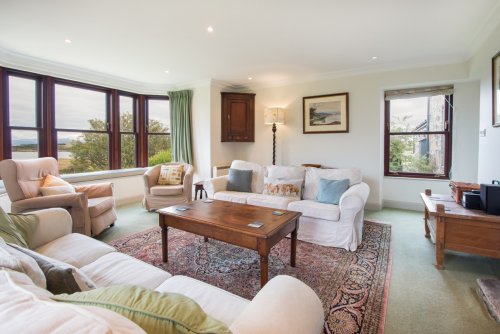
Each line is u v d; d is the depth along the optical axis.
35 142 3.80
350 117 4.37
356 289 1.96
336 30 2.80
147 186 4.14
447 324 1.59
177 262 2.41
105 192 3.41
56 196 2.65
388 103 4.52
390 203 4.52
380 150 4.20
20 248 1.09
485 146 2.89
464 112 3.94
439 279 2.11
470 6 2.33
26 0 2.21
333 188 3.05
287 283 1.00
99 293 0.67
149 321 0.60
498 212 2.11
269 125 5.16
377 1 2.25
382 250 2.68
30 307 0.50
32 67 3.65
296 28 2.75
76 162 4.30
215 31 2.82
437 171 4.25
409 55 3.57
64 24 2.65
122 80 4.75
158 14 2.45
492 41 2.66
